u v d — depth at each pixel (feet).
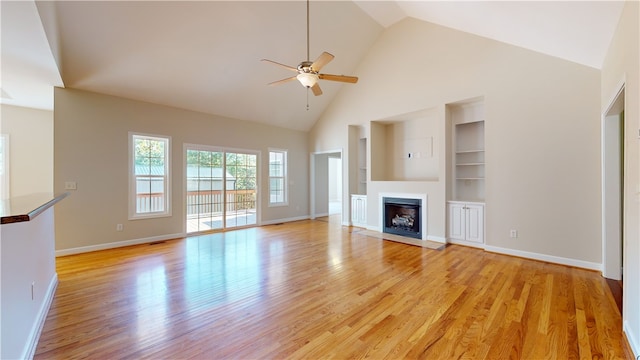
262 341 6.56
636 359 5.71
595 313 7.77
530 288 9.57
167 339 6.63
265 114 21.59
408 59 17.62
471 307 8.21
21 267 5.75
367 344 6.43
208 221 19.45
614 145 10.52
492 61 14.06
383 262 12.67
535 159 12.80
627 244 6.54
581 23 7.98
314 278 10.66
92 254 13.94
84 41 11.84
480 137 16.30
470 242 15.38
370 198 20.36
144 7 11.65
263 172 22.63
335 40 17.69
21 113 16.38
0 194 15.80
